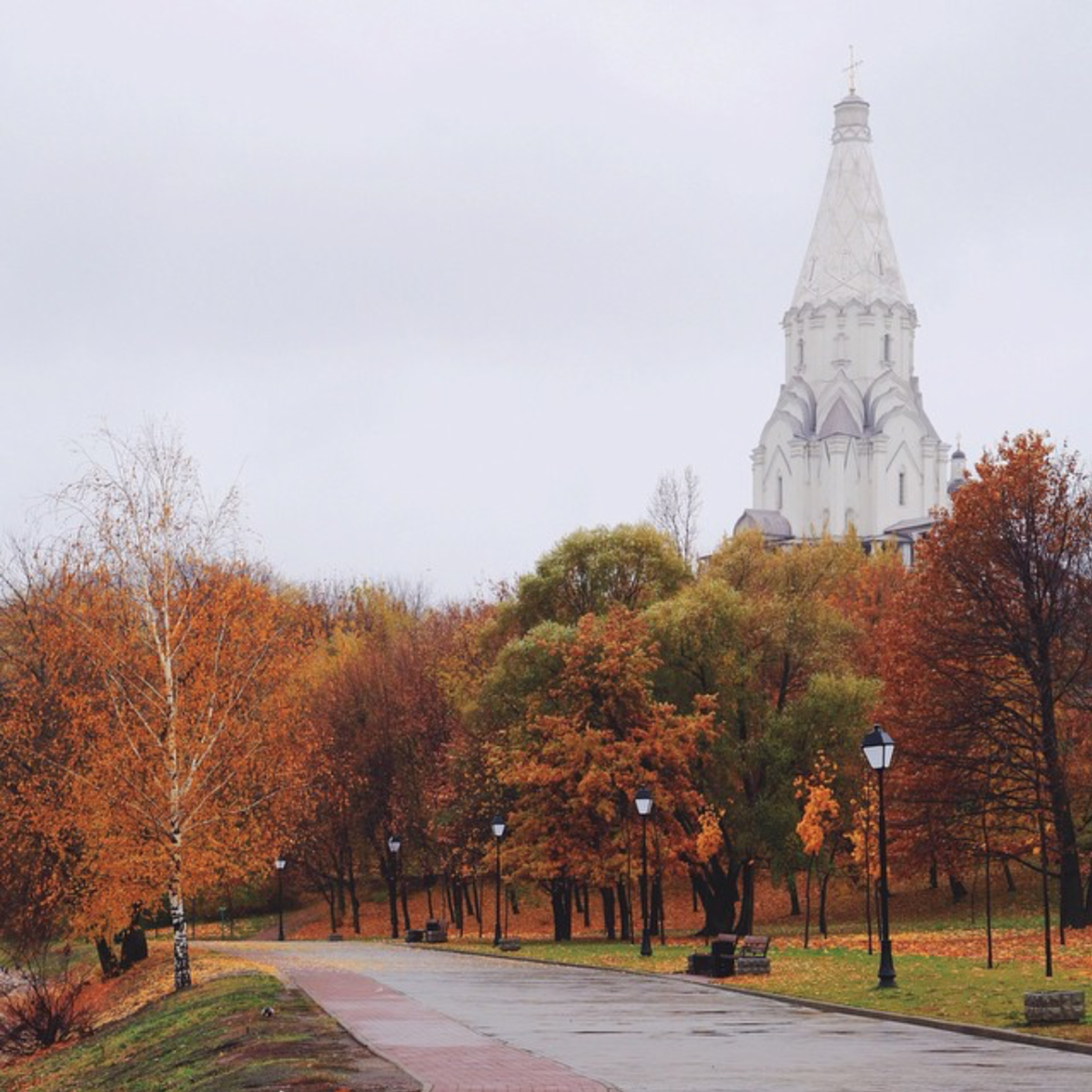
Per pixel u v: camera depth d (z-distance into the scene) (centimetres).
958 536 4984
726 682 5706
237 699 3856
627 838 5184
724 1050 1994
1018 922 5506
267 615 3972
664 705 5375
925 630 5006
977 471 5056
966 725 4819
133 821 3762
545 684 5728
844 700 5569
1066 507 4919
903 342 16775
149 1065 2503
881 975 2906
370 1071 1795
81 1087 2623
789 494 16475
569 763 5362
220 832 3906
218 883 4125
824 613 6078
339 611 11381
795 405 16625
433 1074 1750
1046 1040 2039
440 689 7794
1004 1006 2444
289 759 4097
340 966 4128
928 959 3694
